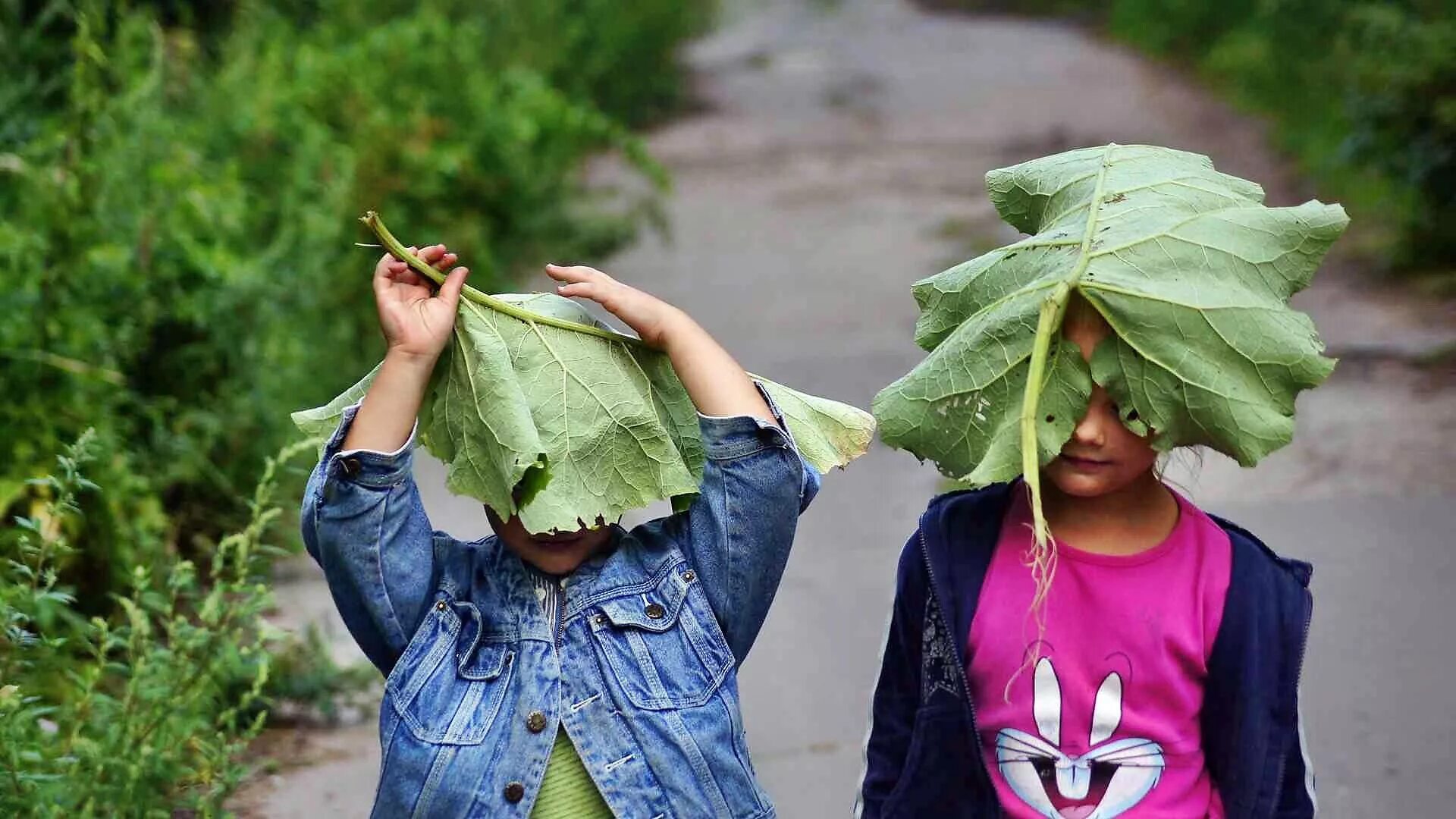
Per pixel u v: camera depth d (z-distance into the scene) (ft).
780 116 99.25
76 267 27.45
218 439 30.04
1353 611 26.66
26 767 17.33
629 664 12.50
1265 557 12.93
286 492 30.22
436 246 12.42
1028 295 12.24
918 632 13.42
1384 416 36.88
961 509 13.37
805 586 29.27
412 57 52.49
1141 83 102.89
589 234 59.11
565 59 86.17
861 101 103.45
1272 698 12.62
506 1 74.95
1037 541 11.76
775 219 69.26
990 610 12.95
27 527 17.98
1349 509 31.37
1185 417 12.00
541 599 12.69
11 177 29.76
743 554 12.77
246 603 20.02
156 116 32.53
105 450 25.21
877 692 13.88
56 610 19.65
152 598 19.51
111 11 43.19
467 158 50.34
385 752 12.44
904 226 66.69
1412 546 29.30
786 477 12.73
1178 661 12.65
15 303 26.21
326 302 38.06
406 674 12.44
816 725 23.72
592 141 85.15
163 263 29.71
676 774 12.39
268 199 40.19
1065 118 92.02
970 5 155.22
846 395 41.47
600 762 12.29
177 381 30.09
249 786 21.58
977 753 12.99
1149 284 12.01
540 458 12.12
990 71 113.39
